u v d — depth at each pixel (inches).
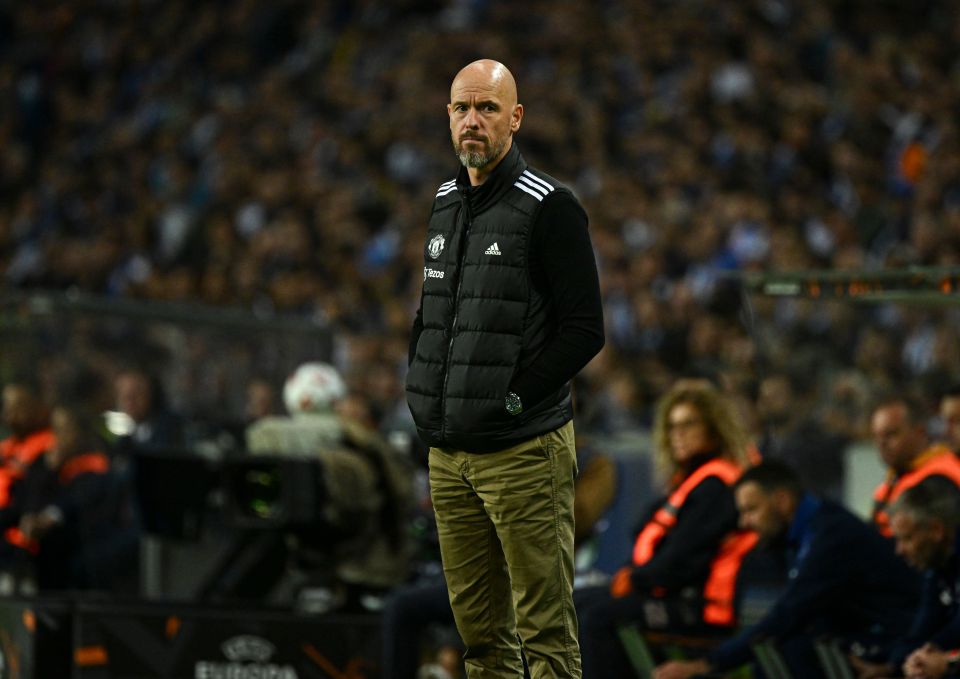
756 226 1867.6
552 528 627.5
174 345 1253.1
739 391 1112.2
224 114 2920.8
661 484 1114.7
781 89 2273.6
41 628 972.6
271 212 2465.6
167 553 1160.8
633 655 895.1
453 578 657.6
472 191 628.4
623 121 2390.5
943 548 770.2
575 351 611.2
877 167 2007.9
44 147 3260.3
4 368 1224.8
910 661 763.4
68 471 1190.3
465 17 2997.0
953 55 2336.4
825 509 847.7
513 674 666.8
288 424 1091.9
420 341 640.4
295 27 3240.7
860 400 1203.2
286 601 1109.1
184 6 3408.0
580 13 2748.5
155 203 2640.3
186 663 983.0
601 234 1957.4
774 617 831.1
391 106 2731.3
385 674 935.0
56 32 3491.6
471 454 626.8
